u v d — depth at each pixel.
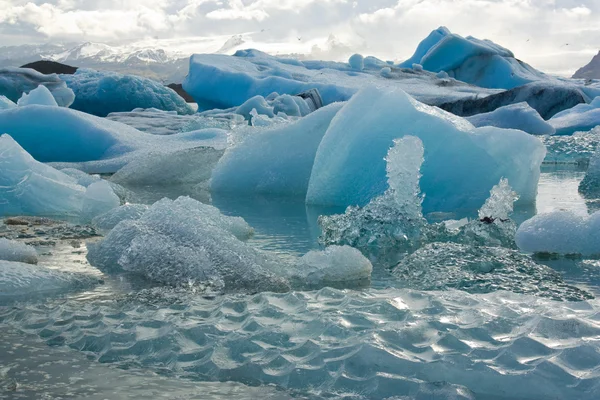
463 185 5.17
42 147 9.55
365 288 2.79
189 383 1.71
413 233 3.77
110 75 23.64
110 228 4.25
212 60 26.05
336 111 6.49
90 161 9.02
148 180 7.52
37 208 5.20
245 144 6.80
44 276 2.82
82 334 2.07
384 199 3.90
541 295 2.57
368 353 1.73
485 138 5.19
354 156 5.38
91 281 2.90
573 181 7.45
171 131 13.91
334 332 1.91
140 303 2.51
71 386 1.69
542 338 1.75
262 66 26.36
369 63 29.50
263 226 4.48
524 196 5.39
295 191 6.48
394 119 5.29
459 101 19.98
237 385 1.69
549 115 19.31
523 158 5.23
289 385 1.67
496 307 2.05
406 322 1.93
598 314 1.94
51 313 2.35
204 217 3.45
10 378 1.75
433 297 2.22
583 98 19.27
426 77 26.27
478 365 1.64
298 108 19.09
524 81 27.66
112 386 1.69
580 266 3.17
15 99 21.30
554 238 3.44
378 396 1.58
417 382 1.59
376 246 3.66
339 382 1.64
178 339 1.96
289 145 6.56
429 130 5.20
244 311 2.19
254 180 6.63
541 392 1.55
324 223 4.04
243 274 2.90
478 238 3.73
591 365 1.61
